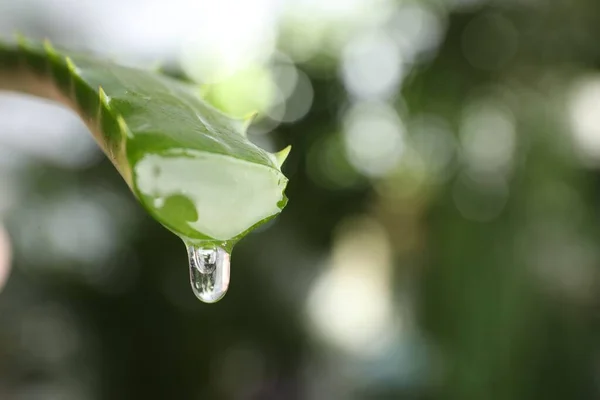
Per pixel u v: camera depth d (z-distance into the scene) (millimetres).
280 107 1299
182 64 1286
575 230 1188
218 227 301
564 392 1144
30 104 1156
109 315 1071
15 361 1009
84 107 336
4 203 1095
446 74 1207
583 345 1165
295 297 1278
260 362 1196
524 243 1172
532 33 1175
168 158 297
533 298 1164
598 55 1173
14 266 1035
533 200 1172
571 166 1182
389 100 1287
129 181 298
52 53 361
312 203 1296
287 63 1329
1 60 376
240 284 1167
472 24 1189
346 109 1305
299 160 1279
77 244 1095
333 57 1333
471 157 1218
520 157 1187
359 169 1323
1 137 1128
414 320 1322
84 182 1144
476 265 1180
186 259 1121
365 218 1357
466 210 1209
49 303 1056
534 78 1185
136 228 1116
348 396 1313
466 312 1178
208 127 312
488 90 1194
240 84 1288
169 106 322
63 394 1022
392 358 1323
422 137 1255
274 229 1283
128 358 1064
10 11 1169
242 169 302
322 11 1331
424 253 1275
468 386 1154
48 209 1099
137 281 1091
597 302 1188
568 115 1189
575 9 1151
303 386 1266
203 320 1111
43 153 1164
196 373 1085
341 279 1508
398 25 1274
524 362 1153
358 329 1528
